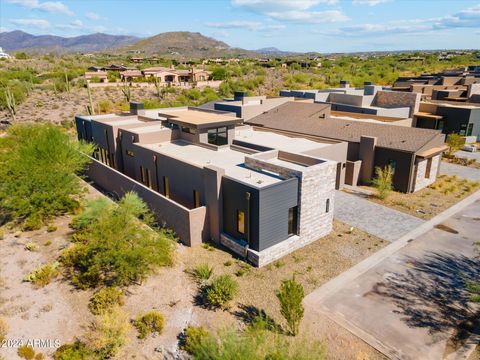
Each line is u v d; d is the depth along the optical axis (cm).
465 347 1336
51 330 1430
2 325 1430
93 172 3203
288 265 1878
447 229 2311
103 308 1518
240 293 1642
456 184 3177
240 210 1919
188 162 2283
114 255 1634
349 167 3116
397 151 2950
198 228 2066
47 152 2497
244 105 4319
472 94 5194
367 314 1511
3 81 7900
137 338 1386
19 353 1306
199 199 2247
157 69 11581
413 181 2961
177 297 1619
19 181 2320
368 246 2081
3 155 2689
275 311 1525
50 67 12612
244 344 1056
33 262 1914
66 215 2505
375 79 10088
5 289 1686
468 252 2023
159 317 1451
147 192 2367
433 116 4362
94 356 1291
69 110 6569
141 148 2741
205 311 1529
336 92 5388
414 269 1844
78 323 1466
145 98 7744
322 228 2170
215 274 1786
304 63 14825
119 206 1942
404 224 2380
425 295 1639
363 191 3011
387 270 1833
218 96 8250
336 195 2919
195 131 2867
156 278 1755
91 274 1723
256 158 2292
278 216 1908
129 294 1639
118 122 3609
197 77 10788
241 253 1941
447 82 6781
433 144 3053
